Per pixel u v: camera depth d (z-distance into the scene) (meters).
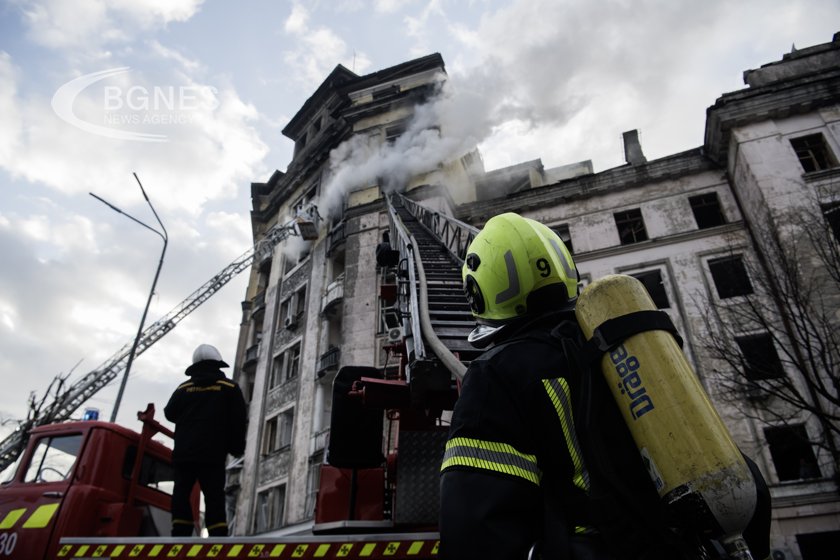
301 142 35.06
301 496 20.27
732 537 1.02
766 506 1.10
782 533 13.61
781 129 17.59
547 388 1.16
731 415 14.95
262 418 24.86
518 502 1.04
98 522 4.71
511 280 1.51
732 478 1.02
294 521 19.81
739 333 15.50
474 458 1.09
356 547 3.28
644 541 1.05
